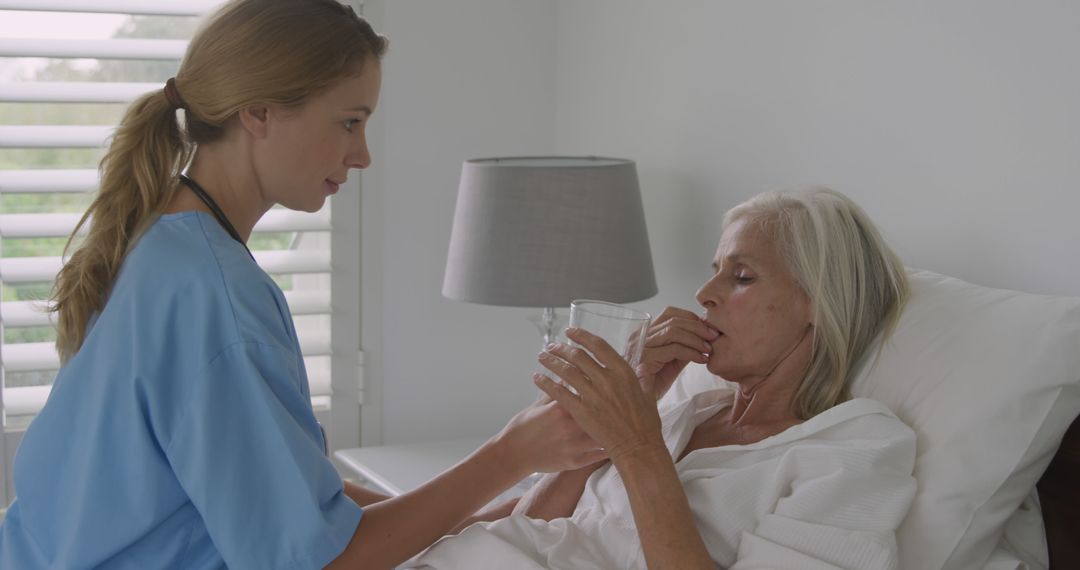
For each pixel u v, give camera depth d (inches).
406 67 107.3
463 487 50.0
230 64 47.7
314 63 47.9
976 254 69.1
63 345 49.7
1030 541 59.4
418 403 112.0
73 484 46.8
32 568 47.9
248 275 47.2
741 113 88.4
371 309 108.6
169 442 45.4
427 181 109.3
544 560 55.3
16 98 91.4
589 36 107.9
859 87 77.0
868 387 60.6
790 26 82.8
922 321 60.6
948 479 55.7
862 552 52.7
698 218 94.3
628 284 87.7
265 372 46.1
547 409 52.7
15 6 91.2
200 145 50.1
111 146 49.7
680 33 94.8
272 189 50.4
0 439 97.1
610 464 62.2
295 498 45.2
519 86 112.5
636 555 55.5
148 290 46.3
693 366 73.6
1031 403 56.2
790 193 62.4
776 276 59.9
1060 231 63.7
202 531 47.2
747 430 61.6
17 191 92.4
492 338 113.8
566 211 86.0
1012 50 66.0
